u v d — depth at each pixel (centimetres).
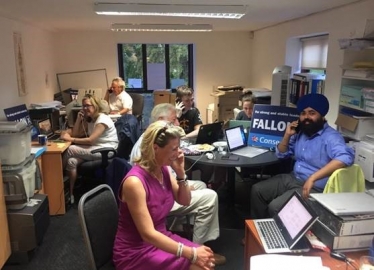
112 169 220
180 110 370
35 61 499
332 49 371
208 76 679
